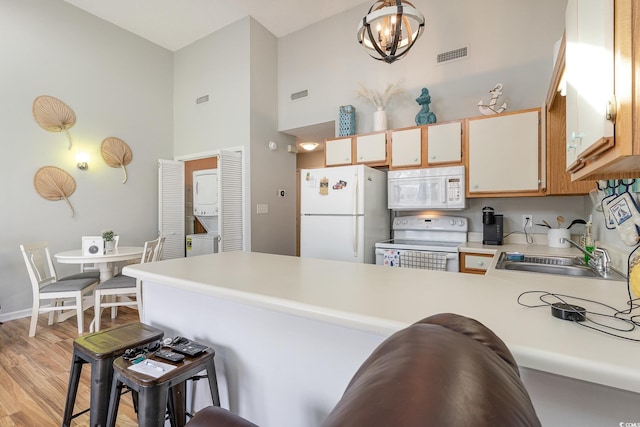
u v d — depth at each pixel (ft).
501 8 9.79
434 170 9.53
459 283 3.62
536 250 7.91
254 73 13.38
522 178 8.36
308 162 20.61
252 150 13.34
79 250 11.12
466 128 9.18
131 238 13.89
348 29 12.71
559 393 2.25
